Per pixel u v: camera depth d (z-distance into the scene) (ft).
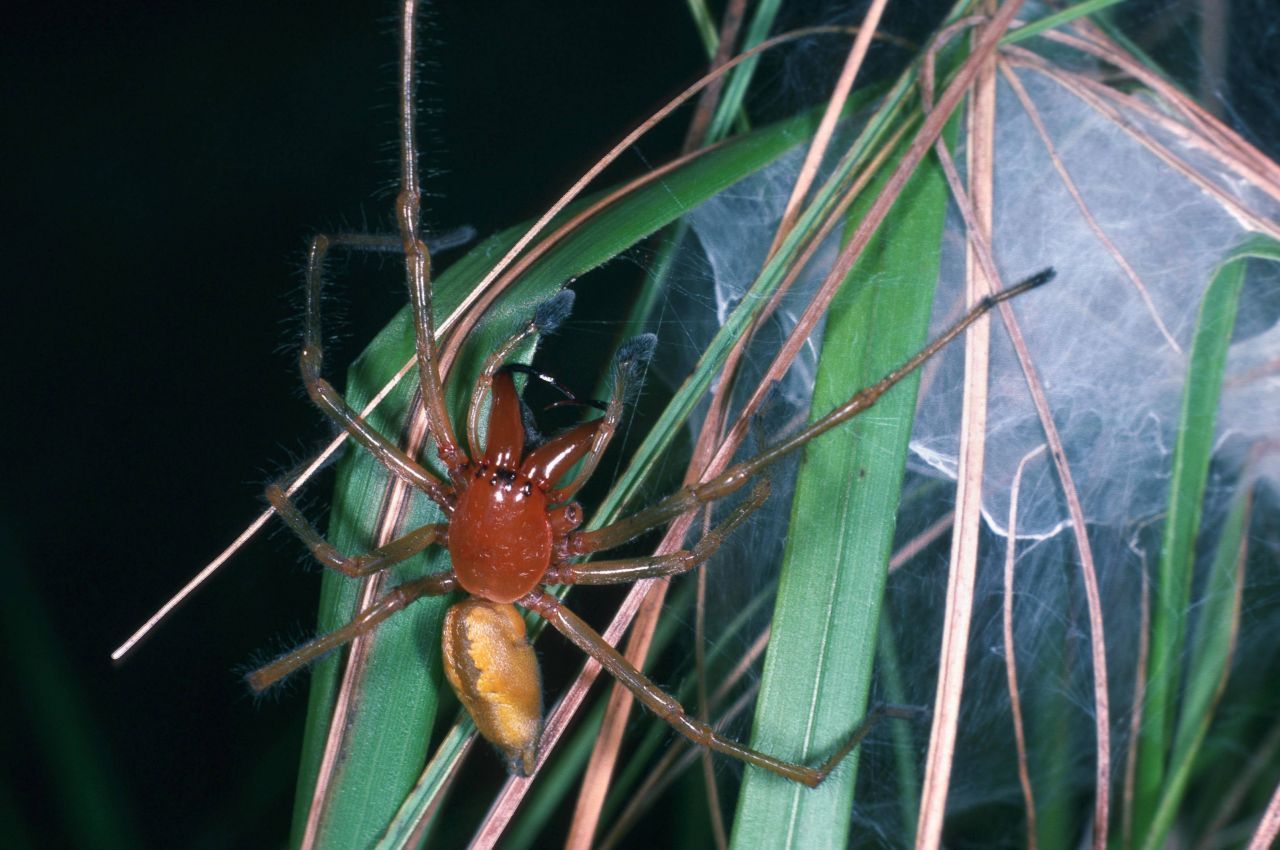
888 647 0.61
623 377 0.58
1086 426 0.63
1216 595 0.62
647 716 0.62
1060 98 0.63
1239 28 0.65
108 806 0.62
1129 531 0.63
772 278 0.58
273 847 0.62
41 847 0.62
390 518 0.58
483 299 0.58
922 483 0.62
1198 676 0.61
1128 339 0.62
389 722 0.57
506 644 0.57
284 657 0.57
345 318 0.63
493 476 0.58
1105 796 0.58
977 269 0.58
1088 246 0.63
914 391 0.57
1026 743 0.64
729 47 0.62
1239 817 0.62
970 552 0.57
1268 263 0.62
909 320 0.58
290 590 0.63
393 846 0.57
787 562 0.57
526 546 0.58
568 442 0.58
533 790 0.62
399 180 0.57
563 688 0.62
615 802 0.62
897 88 0.59
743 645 0.62
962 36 0.60
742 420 0.58
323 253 0.58
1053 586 0.63
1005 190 0.63
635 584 0.58
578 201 0.59
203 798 0.63
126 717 0.63
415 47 0.57
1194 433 0.60
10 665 0.63
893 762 0.63
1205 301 0.60
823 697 0.57
